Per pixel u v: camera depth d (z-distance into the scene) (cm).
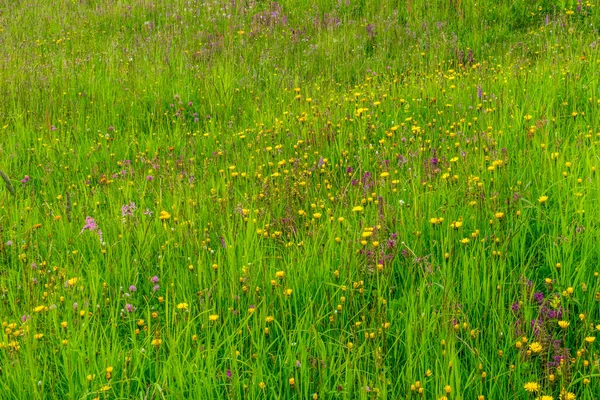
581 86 625
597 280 336
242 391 303
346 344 329
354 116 659
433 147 567
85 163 652
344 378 300
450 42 990
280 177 536
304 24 1155
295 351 313
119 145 697
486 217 408
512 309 323
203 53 1029
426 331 309
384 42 1024
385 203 437
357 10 1192
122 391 289
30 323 331
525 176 463
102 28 1259
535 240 398
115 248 434
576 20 980
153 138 726
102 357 312
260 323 335
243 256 393
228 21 1188
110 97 840
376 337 317
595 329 301
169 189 532
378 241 389
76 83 895
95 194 544
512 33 1016
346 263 376
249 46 1069
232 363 305
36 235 463
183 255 422
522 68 763
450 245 373
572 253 354
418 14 1117
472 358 296
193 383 302
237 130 729
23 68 967
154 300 392
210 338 322
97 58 1025
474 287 346
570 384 264
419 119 659
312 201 482
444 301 320
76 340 319
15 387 299
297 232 428
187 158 630
